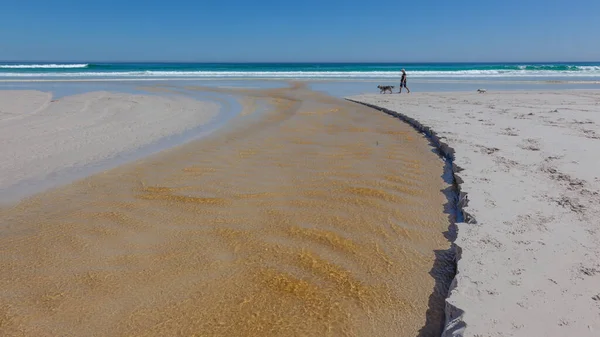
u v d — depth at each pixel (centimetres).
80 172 674
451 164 680
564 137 808
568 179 537
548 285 297
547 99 1662
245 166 693
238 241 418
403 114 1227
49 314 304
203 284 341
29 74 4144
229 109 1474
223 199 537
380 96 1956
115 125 1100
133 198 547
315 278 350
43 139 909
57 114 1255
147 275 356
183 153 795
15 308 312
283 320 296
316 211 493
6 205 530
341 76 4125
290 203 519
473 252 351
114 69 5822
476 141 786
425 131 979
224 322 294
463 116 1158
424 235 429
